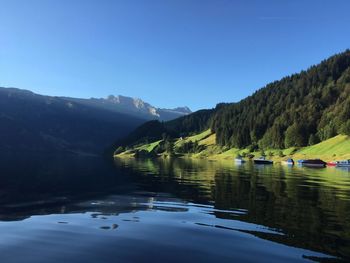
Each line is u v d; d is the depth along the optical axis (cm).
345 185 4803
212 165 11675
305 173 7738
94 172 7481
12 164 10412
